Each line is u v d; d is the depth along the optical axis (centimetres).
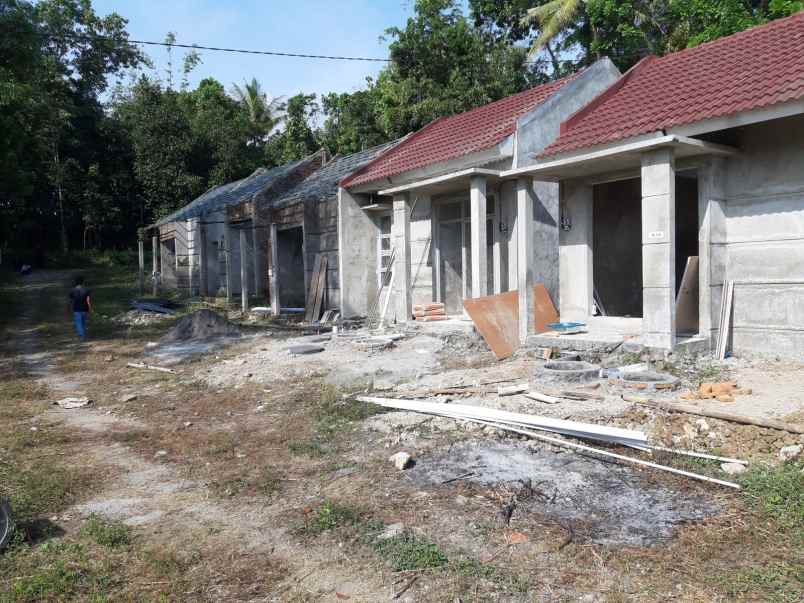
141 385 1083
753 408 608
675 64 1075
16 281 3080
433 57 2453
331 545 433
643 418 620
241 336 1485
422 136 1576
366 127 2867
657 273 816
